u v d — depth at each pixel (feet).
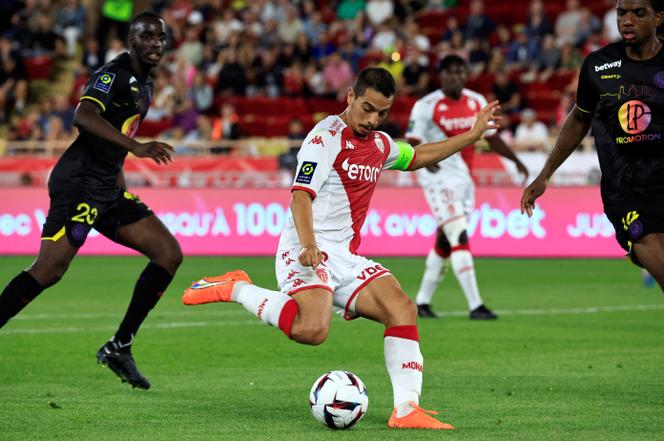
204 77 239.71
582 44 239.91
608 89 63.36
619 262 180.96
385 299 61.46
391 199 187.62
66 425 61.36
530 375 79.51
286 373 81.30
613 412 65.10
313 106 241.14
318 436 57.82
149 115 240.32
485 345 95.81
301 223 59.00
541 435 58.18
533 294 140.15
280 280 62.69
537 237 184.55
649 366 83.76
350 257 62.90
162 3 296.10
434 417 63.46
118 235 74.74
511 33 261.03
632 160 63.21
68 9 291.58
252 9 276.21
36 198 199.52
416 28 253.85
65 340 99.55
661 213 62.34
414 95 232.32
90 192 71.77
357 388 59.98
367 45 258.16
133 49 72.33
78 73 262.26
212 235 195.93
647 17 61.11
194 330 107.45
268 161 199.31
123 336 73.41
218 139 222.28
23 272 70.59
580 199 182.50
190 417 63.82
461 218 115.96
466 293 116.26
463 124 117.80
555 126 207.00
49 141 223.10
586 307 126.21
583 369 82.33
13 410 66.23
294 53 255.50
